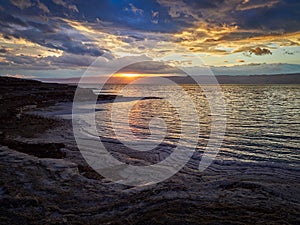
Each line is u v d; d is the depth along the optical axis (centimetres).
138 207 640
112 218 586
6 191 705
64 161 1009
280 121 2538
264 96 6725
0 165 923
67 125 2144
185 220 575
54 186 757
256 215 602
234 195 726
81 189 746
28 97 4478
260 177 952
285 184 858
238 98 6069
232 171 1045
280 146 1500
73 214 601
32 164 948
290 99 5622
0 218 571
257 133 1912
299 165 1130
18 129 1844
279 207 649
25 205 632
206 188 788
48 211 610
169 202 667
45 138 1580
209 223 562
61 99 4925
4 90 5334
